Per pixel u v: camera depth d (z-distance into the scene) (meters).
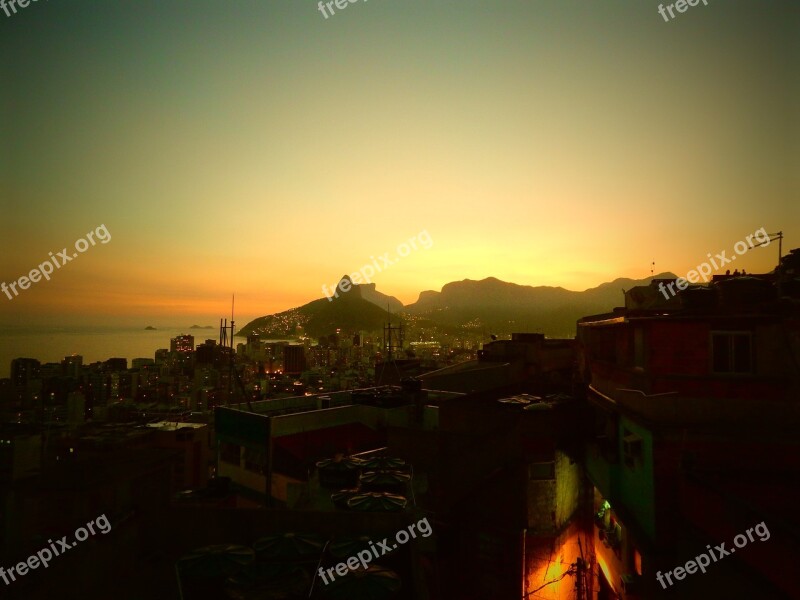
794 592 6.71
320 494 15.40
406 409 26.22
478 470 17.02
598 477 15.04
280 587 7.44
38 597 8.09
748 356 11.12
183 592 7.79
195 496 20.80
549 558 15.31
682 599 10.23
